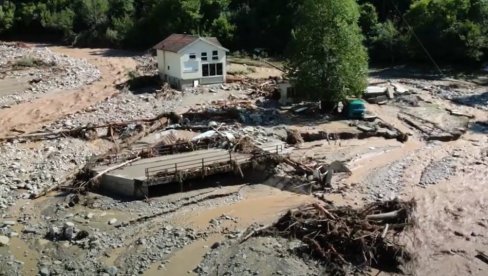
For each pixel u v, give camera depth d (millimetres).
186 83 56219
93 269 25406
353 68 46906
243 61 75500
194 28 87312
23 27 103500
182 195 33094
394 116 48562
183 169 33781
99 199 32469
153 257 26453
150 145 39312
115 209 31375
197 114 45250
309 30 46594
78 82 62812
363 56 47688
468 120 47406
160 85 57500
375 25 79125
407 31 76000
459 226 29328
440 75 65688
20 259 26203
